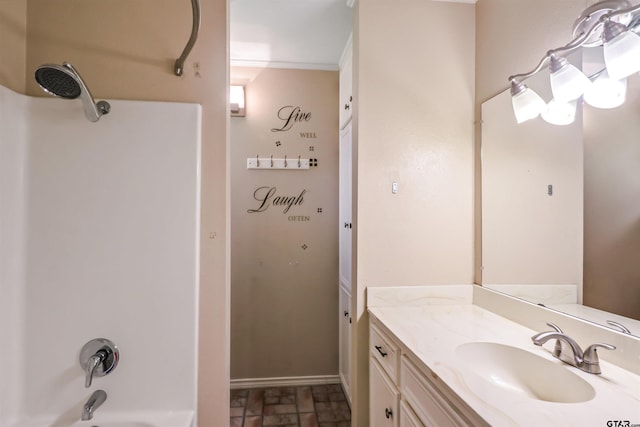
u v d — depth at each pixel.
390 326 1.22
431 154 1.55
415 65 1.54
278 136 2.20
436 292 1.54
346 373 2.02
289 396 2.07
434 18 1.55
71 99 1.03
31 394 1.07
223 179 1.23
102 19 1.17
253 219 2.19
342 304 2.11
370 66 1.51
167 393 1.13
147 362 1.13
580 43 0.96
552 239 1.13
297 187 2.22
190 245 1.16
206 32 1.23
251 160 2.17
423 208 1.54
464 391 0.76
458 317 1.34
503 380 0.98
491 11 1.46
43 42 1.14
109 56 1.18
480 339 1.09
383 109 1.52
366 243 1.51
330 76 2.24
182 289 1.15
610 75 0.85
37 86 1.13
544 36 1.17
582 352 0.90
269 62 2.18
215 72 1.23
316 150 2.23
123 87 1.18
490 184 1.46
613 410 0.68
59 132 1.10
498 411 0.68
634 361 0.84
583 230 1.01
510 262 1.33
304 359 2.22
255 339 2.18
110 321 1.12
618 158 0.89
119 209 1.13
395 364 1.15
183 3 1.21
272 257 2.20
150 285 1.14
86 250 1.11
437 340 1.08
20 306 1.07
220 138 1.23
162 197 1.16
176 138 1.17
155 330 1.14
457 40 1.57
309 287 2.22
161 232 1.15
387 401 1.22
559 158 1.10
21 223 1.08
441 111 1.56
